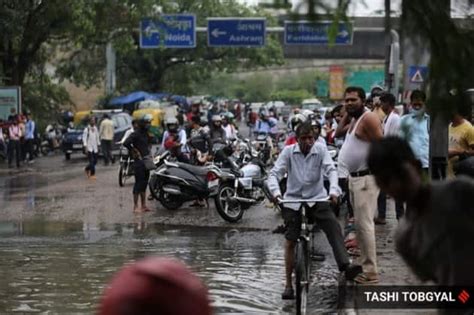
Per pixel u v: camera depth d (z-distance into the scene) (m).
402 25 3.58
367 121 9.36
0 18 32.16
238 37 46.97
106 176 28.30
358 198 9.57
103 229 15.78
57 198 21.27
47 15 32.91
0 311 9.20
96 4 33.25
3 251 13.26
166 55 65.81
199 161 20.06
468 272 4.21
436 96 3.64
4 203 20.30
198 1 60.41
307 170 9.38
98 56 59.00
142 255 12.81
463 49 3.58
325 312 8.91
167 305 1.82
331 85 78.19
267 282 10.71
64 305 9.47
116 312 1.81
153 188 18.61
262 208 18.86
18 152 33.38
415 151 4.37
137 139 18.14
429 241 4.28
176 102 63.56
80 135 38.72
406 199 4.34
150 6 39.03
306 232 9.44
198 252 13.09
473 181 4.32
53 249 13.43
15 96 35.47
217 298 9.76
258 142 27.89
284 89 143.62
